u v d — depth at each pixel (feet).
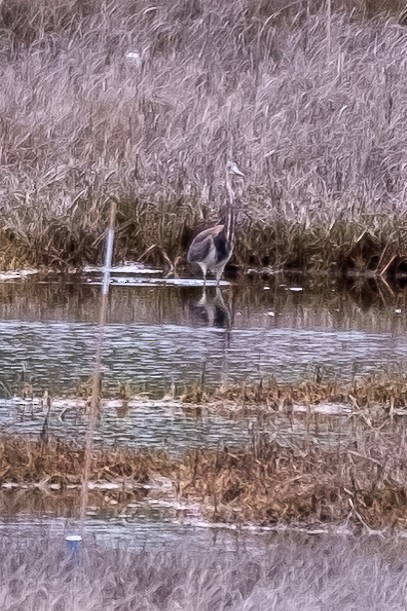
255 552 25.98
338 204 65.26
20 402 38.65
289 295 60.23
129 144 67.21
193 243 60.80
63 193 64.80
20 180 65.72
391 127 68.74
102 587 22.21
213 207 65.36
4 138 67.15
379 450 32.35
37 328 49.98
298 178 66.23
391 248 64.28
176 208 65.05
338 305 58.13
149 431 35.70
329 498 29.22
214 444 34.32
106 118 68.49
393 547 26.63
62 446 33.06
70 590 21.75
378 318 55.06
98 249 63.67
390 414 37.88
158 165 66.54
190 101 69.82
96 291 58.95
